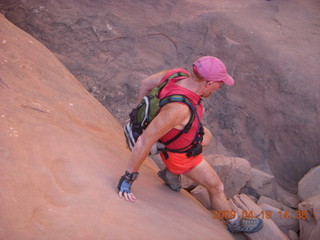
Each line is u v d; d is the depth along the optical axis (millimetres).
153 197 3162
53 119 3285
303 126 5242
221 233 3311
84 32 6039
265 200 4633
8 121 2879
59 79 4078
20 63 3732
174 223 2906
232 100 5570
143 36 6121
